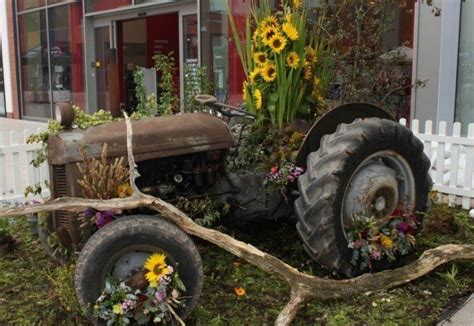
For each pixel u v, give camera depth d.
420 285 3.99
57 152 3.66
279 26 4.85
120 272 3.22
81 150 3.58
